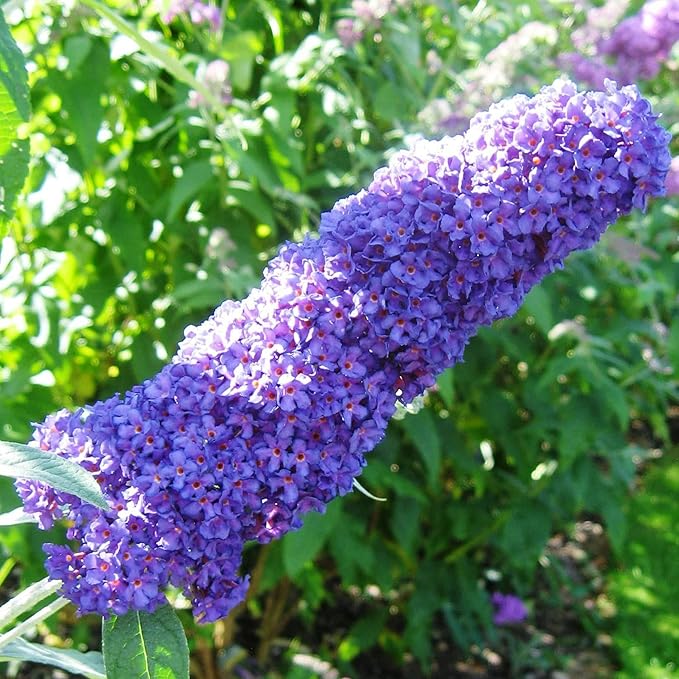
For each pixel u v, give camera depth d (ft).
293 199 2.02
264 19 2.37
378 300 1.15
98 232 2.32
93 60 1.96
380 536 2.70
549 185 1.13
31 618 1.18
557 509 2.76
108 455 1.12
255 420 1.14
